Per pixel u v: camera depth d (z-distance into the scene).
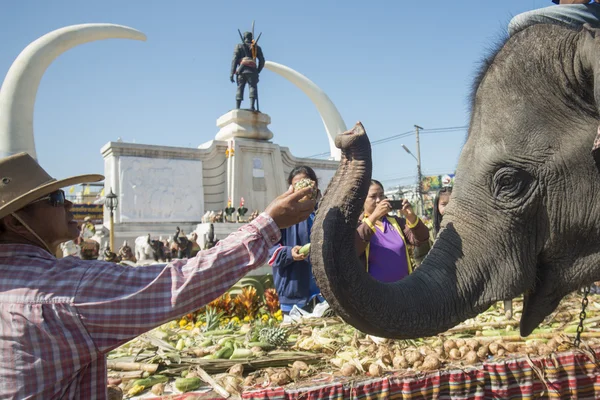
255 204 24.84
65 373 1.58
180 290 1.59
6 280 1.59
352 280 1.94
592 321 4.22
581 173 2.20
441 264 2.32
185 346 3.80
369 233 4.11
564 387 3.13
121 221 22.09
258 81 26.55
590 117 2.18
